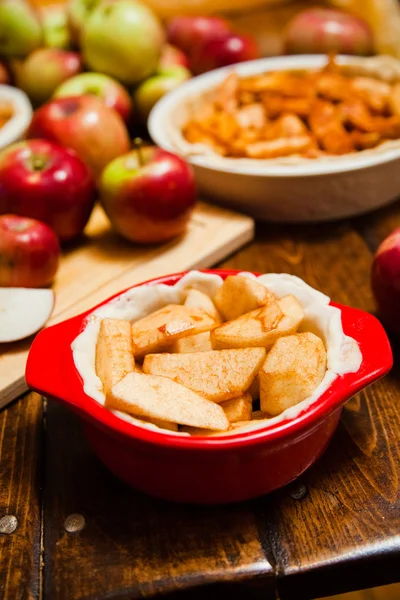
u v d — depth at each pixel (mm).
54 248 619
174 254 657
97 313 507
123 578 455
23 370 557
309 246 671
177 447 440
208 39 882
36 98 838
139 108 824
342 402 458
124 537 472
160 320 497
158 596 450
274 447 452
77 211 655
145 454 461
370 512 473
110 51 791
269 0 1046
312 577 457
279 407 463
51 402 549
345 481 489
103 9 796
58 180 640
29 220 618
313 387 458
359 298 608
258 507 479
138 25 787
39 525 481
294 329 483
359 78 770
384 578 466
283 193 674
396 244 550
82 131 701
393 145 678
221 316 516
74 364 479
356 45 850
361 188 674
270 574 453
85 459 513
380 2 872
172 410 452
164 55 844
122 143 726
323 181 662
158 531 473
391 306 553
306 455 478
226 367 471
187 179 652
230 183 680
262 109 739
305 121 732
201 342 491
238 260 665
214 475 463
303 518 474
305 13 869
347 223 697
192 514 479
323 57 799
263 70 792
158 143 712
